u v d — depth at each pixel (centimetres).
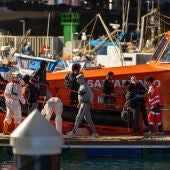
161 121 3684
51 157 1391
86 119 3609
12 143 1405
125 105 3669
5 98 3612
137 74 3734
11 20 12150
